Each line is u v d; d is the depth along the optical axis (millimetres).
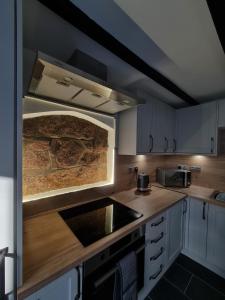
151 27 894
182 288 1519
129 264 1061
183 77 1537
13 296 611
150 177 2379
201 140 2092
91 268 885
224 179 2105
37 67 777
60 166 1437
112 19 871
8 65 595
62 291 768
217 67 1353
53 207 1376
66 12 807
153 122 1922
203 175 2305
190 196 1893
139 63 1268
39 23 929
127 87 1759
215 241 1699
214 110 1974
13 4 597
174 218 1742
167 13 799
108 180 1861
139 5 755
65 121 1445
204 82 1655
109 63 1323
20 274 637
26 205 1229
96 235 998
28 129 1237
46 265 747
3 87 589
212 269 1731
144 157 2256
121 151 1851
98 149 1742
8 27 592
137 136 1700
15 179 617
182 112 2293
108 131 1838
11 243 620
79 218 1242
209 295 1453
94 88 1046
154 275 1453
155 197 1771
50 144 1360
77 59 1132
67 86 1012
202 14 806
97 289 926
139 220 1211
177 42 1025
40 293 692
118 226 1114
